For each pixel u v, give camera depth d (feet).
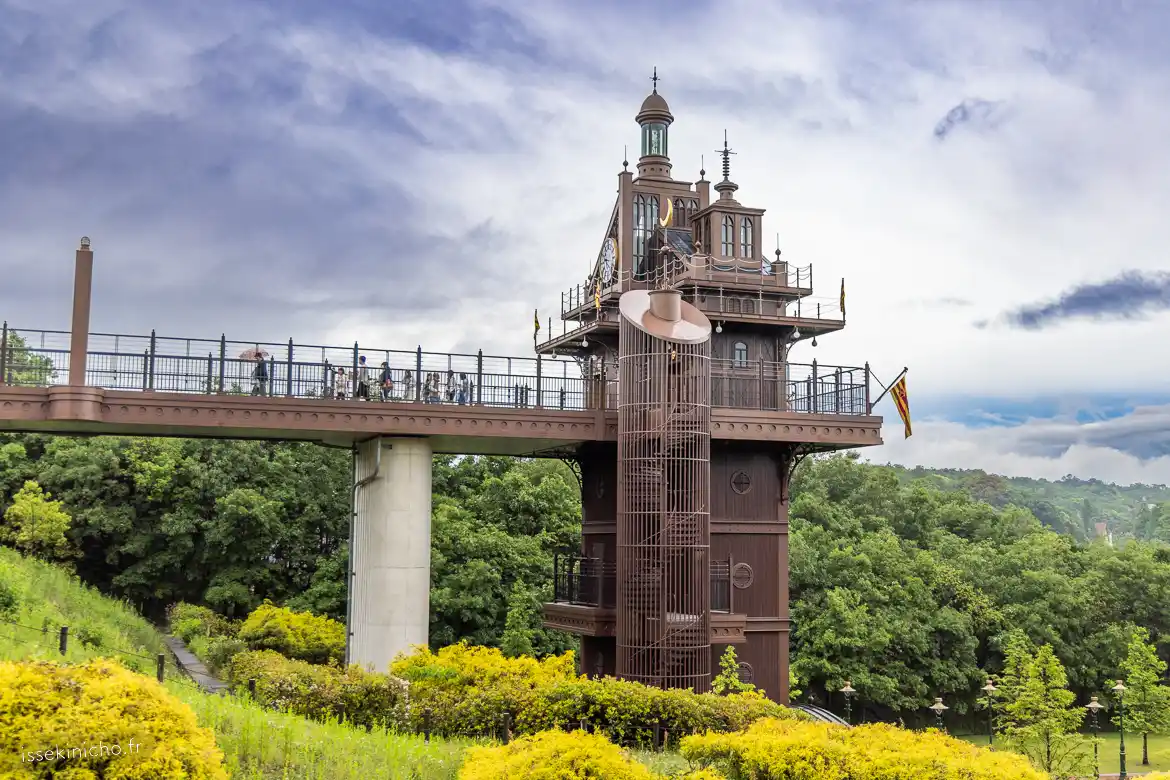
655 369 95.96
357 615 96.73
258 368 91.86
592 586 108.27
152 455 161.38
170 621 149.59
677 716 68.74
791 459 107.55
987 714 203.00
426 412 94.58
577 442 105.19
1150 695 170.09
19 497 147.84
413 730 69.67
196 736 35.86
